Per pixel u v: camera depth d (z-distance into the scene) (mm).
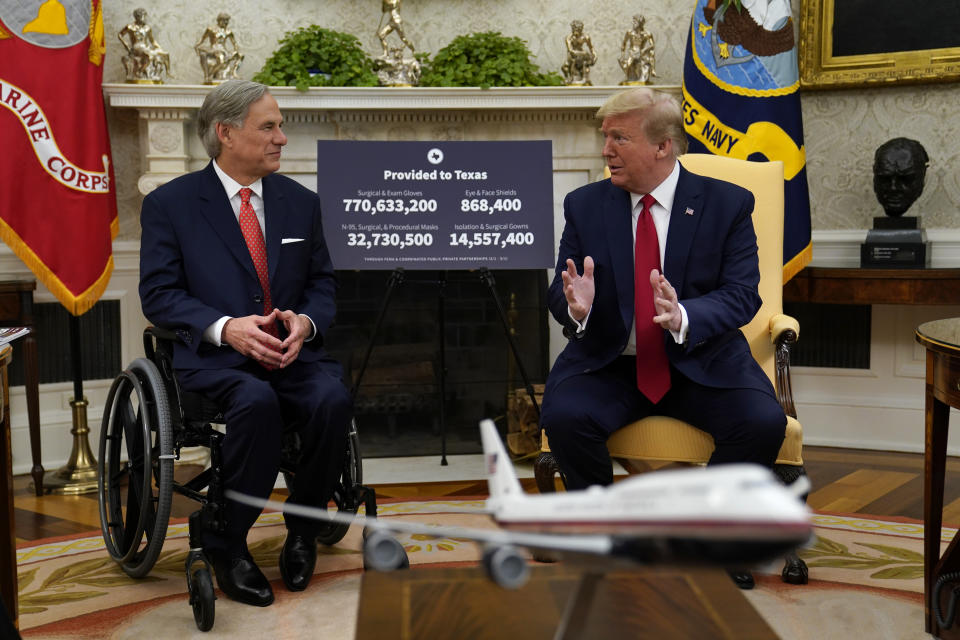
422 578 1424
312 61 4156
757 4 4074
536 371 4320
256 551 2932
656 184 2627
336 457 2574
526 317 4297
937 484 2137
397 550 1036
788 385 2650
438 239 3855
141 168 4230
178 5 4312
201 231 2717
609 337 2635
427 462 4168
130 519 2693
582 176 4445
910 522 3174
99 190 3754
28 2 3578
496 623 1243
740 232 2633
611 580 1395
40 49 3613
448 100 4160
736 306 2488
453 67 4277
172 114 4020
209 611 2240
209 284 2684
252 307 2715
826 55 4379
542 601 1325
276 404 2492
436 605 1308
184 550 2963
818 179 4504
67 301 3713
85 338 4223
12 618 2111
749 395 2463
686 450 2535
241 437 2443
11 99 3572
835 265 4418
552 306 2699
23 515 3441
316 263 2918
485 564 953
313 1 4465
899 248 3975
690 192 2641
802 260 4070
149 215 2723
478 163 3889
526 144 3910
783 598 2447
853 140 4422
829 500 3486
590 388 2557
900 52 4223
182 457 4180
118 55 4254
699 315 2416
